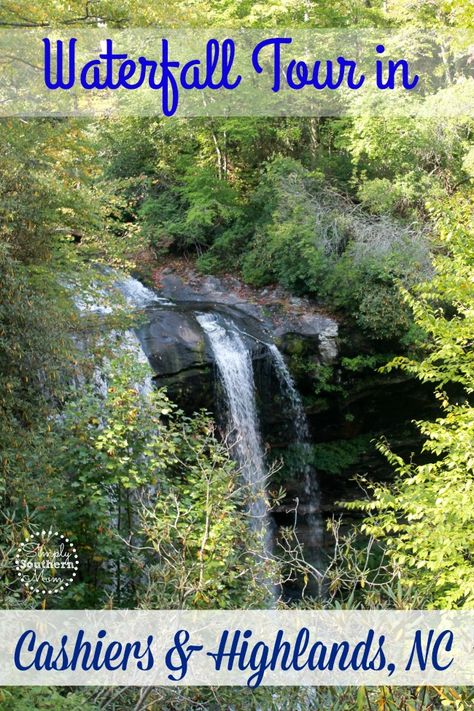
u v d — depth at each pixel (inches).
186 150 968.3
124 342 548.1
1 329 378.9
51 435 369.7
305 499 724.0
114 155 967.0
